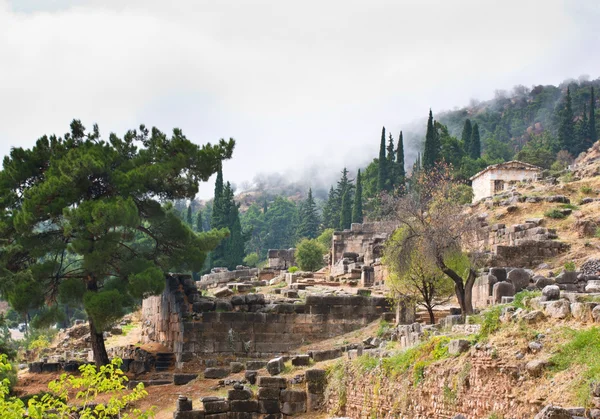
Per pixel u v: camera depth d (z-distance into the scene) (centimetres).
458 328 2855
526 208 6141
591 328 2166
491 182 9444
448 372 2436
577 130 14762
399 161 12256
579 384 1981
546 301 2447
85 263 4288
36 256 4462
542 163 13600
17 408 2197
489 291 3825
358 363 3006
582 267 4459
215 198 10869
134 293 4306
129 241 4859
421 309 4378
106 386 2344
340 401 3011
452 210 4512
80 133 4866
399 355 2797
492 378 2261
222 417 3166
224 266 10581
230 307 4597
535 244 4875
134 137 4909
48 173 4538
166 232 4775
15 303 4234
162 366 4584
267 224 19750
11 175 4631
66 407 2333
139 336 5591
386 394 2744
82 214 4281
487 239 5669
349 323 4600
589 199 6075
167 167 4634
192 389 3888
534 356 2192
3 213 4544
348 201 12138
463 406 2339
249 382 3556
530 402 2070
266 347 4556
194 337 4525
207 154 4788
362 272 5922
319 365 3400
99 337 4469
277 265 8925
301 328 4588
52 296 4584
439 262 3866
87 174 4444
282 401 3183
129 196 4478
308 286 5903
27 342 6950
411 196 4722
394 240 4234
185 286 4697
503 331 2384
